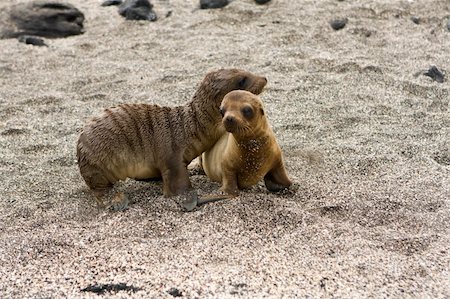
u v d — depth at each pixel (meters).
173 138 8.80
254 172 8.37
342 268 6.89
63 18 17.84
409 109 12.16
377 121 11.59
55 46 16.86
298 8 18.45
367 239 7.53
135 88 13.77
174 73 14.50
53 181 9.62
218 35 16.98
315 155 10.14
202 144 8.87
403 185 8.96
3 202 8.91
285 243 7.44
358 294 6.44
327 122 11.58
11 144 11.06
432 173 9.32
